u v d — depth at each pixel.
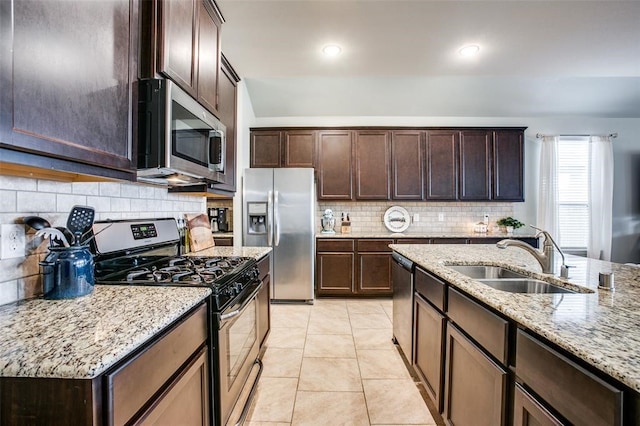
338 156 4.21
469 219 4.54
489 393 1.13
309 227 3.73
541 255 1.58
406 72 2.75
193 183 1.96
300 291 3.74
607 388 0.66
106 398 0.66
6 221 1.03
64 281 1.07
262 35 2.21
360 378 2.11
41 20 0.79
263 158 4.18
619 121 4.50
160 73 1.29
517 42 2.28
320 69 2.74
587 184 4.48
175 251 2.00
